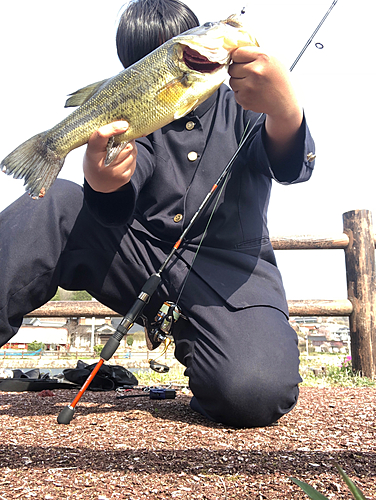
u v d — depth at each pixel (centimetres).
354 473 48
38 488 43
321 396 98
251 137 81
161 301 82
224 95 91
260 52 57
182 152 82
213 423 72
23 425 68
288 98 62
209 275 79
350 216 178
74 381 110
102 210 71
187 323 79
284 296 84
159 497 42
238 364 69
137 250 82
